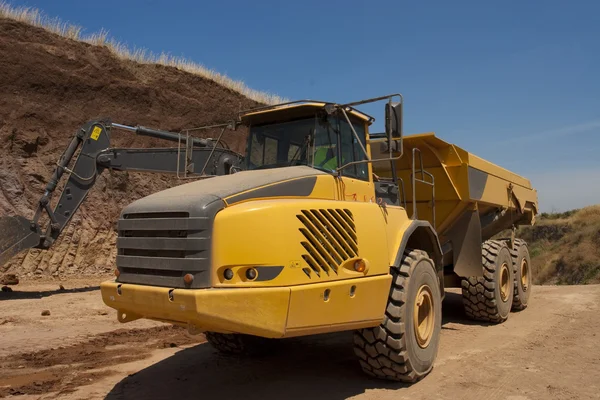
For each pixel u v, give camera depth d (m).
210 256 3.83
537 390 4.83
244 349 6.02
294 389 4.89
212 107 19.45
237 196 4.09
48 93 15.40
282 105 5.27
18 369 5.57
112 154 11.20
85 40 18.03
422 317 5.52
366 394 4.74
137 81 17.78
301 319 4.02
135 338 7.18
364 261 4.62
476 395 4.70
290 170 4.79
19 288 11.75
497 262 8.12
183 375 5.37
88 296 10.61
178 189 4.54
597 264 30.75
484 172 7.95
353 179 5.24
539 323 8.16
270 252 3.92
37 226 10.78
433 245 6.17
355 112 5.46
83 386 4.98
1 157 13.95
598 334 7.23
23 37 15.73
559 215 42.72
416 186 7.66
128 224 4.27
